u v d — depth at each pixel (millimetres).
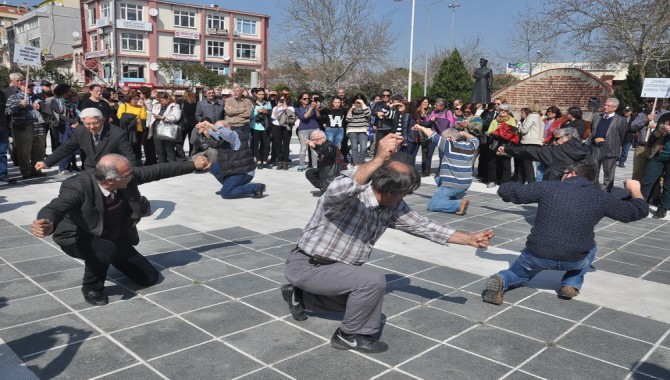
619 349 3281
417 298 4039
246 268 4609
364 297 2990
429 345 3256
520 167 9555
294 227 6145
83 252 3576
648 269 5008
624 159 13789
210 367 2912
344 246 2965
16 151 9414
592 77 21125
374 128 11008
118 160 3445
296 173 10719
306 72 34156
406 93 37469
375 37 33469
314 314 3664
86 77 52094
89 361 2945
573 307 3957
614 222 7129
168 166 3967
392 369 2947
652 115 8672
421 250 5383
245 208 7168
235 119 10484
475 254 5305
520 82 23578
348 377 2844
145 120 10781
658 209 7469
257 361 2994
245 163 7664
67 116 9594
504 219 7055
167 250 5105
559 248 3818
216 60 58500
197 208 7094
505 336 3416
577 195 3812
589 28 23406
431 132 7277
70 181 3457
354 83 33781
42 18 64688
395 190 2770
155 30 54312
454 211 7262
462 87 35438
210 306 3766
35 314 3570
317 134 7566
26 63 9516
